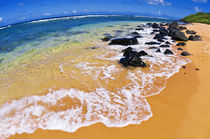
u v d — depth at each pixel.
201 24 47.59
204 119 6.50
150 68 11.80
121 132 5.89
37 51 16.33
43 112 7.01
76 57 14.25
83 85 9.27
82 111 7.04
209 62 12.85
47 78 10.17
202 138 5.57
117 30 31.17
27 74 10.84
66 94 8.35
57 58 14.05
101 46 18.22
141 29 32.16
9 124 6.38
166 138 5.61
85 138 5.66
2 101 7.88
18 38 23.48
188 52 15.90
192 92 8.53
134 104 7.57
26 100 7.90
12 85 9.43
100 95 8.30
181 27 35.31
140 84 9.45
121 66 12.09
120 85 9.33
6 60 13.84
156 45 18.73
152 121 6.44
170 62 13.09
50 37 23.52
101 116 6.74
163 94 8.38
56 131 5.97
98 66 12.11
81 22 46.50
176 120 6.48
